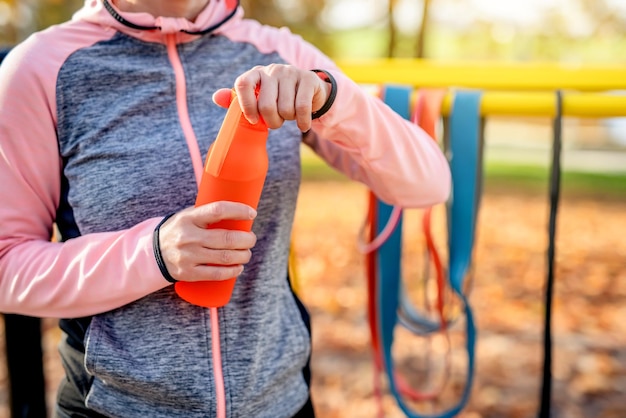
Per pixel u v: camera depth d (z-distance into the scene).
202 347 0.98
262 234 1.04
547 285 1.28
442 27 13.24
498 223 6.36
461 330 3.52
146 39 1.04
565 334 3.53
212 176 0.88
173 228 0.89
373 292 1.49
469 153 1.35
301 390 1.11
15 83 0.95
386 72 1.56
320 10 12.13
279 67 0.84
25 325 1.33
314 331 3.57
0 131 0.95
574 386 2.91
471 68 1.52
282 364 1.05
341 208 7.12
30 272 0.96
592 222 6.46
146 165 0.98
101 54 1.01
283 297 1.10
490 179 8.80
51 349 3.09
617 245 5.57
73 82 0.99
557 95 1.31
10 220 0.97
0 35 8.31
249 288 1.03
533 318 3.78
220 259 0.88
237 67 1.08
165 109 1.02
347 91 0.92
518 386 2.89
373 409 2.69
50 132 0.98
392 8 10.13
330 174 9.49
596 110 1.28
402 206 1.09
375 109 0.96
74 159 0.99
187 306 0.99
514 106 1.33
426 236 1.39
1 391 2.61
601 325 3.68
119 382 0.98
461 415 2.65
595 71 1.44
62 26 1.03
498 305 4.00
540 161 10.62
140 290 0.92
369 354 3.24
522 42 13.15
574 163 10.47
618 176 9.13
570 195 7.84
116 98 1.00
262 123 0.86
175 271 0.89
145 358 0.98
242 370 1.00
